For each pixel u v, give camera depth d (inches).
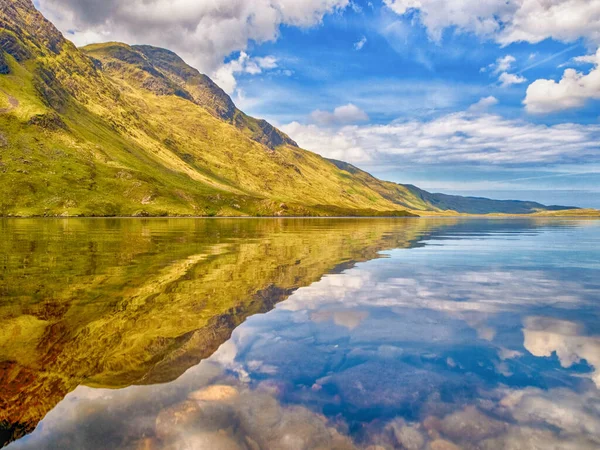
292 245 1279.5
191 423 182.9
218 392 218.2
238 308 421.4
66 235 1733.5
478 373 248.2
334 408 201.8
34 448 163.6
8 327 344.2
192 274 654.5
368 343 306.7
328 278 625.3
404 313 402.9
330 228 2866.6
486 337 324.2
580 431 179.9
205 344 302.7
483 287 552.1
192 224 3580.2
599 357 277.0
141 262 810.8
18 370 249.0
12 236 1638.8
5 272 666.2
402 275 660.1
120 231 2129.7
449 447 167.5
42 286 540.1
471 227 2989.7
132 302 445.7
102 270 694.5
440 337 323.0
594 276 657.0
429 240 1542.8
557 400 211.2
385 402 207.9
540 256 959.6
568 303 451.2
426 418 192.1
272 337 320.5
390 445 167.9
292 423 184.9
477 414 195.6
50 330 335.9
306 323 363.9
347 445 167.5
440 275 661.9
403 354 281.7
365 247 1210.6
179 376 239.5
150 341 308.8
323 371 250.7
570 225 3368.6
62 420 186.1
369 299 470.6
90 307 420.8
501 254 1002.1
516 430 180.1
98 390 220.7
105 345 299.9
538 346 300.7
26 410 196.7
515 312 408.5
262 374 243.9
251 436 173.8
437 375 244.8
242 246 1231.5
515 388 225.5
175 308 418.3
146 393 215.8
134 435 173.3
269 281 591.8
